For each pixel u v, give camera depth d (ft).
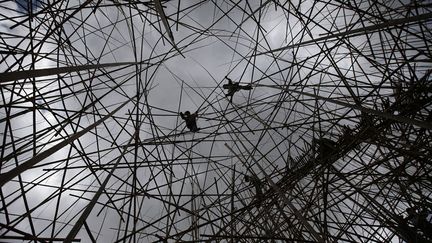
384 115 8.02
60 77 12.50
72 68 8.25
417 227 13.44
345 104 9.19
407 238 11.91
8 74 5.73
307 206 13.73
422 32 12.19
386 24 8.23
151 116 13.47
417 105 13.82
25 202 8.68
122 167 11.41
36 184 9.89
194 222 12.43
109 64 10.66
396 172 13.35
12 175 5.13
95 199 7.45
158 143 13.37
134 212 10.41
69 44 12.92
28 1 11.05
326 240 11.23
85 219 6.72
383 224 12.59
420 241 11.80
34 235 8.16
